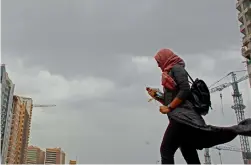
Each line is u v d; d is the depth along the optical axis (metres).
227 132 2.92
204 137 3.04
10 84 63.03
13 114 85.44
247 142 62.31
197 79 3.27
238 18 42.91
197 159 3.29
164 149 3.11
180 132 3.07
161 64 3.40
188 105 3.07
